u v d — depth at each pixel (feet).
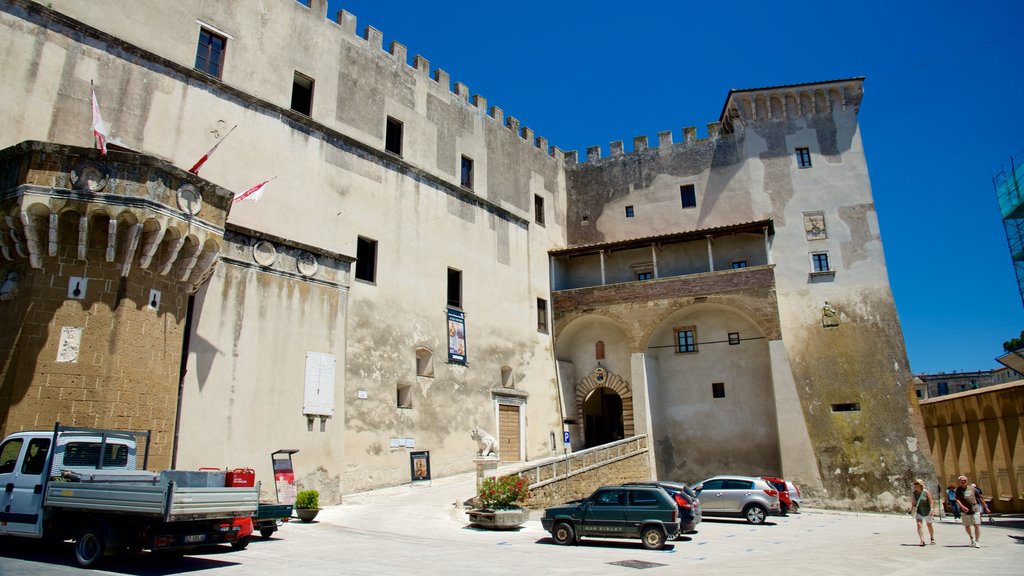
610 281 130.82
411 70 108.58
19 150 52.90
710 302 115.44
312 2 95.14
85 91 69.05
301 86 93.76
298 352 71.05
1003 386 109.19
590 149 144.36
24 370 50.26
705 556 49.47
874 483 104.47
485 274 113.50
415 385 94.58
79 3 70.23
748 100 131.23
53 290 52.37
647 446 110.01
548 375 121.60
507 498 63.46
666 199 134.00
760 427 112.47
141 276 55.98
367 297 91.30
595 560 45.50
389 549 46.37
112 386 52.60
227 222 71.87
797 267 119.65
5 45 64.28
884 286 115.03
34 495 38.75
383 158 99.60
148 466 54.03
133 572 34.78
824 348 113.80
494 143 123.44
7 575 32.37
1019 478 106.32
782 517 88.33
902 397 108.27
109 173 54.03
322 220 89.04
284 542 48.14
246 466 63.82
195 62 79.77
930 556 50.93
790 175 125.49
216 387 63.21
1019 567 44.01
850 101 127.75
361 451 84.02
